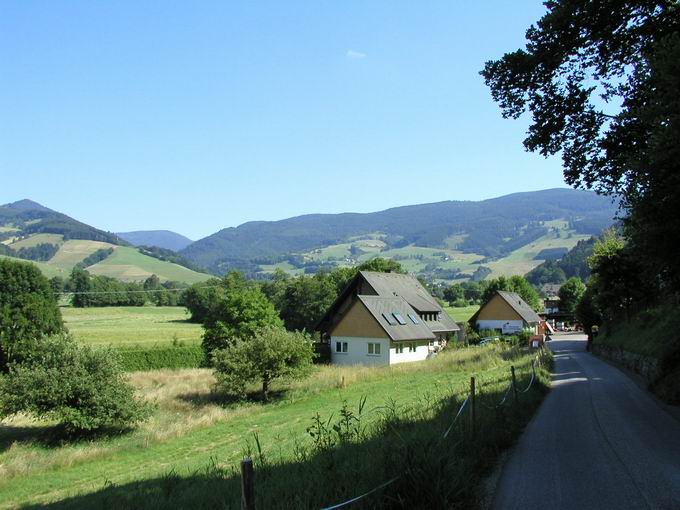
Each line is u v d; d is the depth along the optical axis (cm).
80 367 2462
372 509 621
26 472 1823
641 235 1480
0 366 4922
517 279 12788
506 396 1471
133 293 13800
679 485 825
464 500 722
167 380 4169
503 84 1853
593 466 955
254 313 5341
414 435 855
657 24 1622
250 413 2880
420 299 6762
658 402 1820
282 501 636
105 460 2000
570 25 1683
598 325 6900
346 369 4219
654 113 1270
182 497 953
